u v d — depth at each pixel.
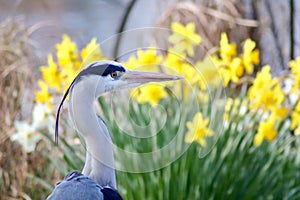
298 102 10.12
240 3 13.44
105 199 7.41
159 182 9.84
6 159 11.62
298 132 10.15
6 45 11.99
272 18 13.52
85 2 21.67
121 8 20.62
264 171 10.01
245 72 12.64
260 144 10.17
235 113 10.19
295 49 14.43
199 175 9.84
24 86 11.90
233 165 9.95
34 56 12.35
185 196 9.86
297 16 14.51
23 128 10.61
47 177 11.60
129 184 9.94
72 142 10.95
